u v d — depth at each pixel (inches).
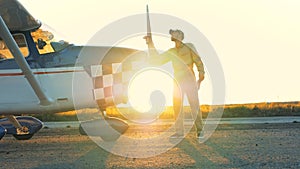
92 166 317.7
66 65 420.5
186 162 320.2
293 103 722.2
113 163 325.4
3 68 414.9
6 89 417.1
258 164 308.3
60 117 674.8
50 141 443.5
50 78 418.0
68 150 387.2
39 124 459.5
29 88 417.4
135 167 310.2
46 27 430.6
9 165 332.5
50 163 333.7
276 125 511.8
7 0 413.1
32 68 416.8
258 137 421.1
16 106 419.5
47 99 406.0
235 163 313.0
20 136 456.1
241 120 573.9
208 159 328.2
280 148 362.9
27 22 420.5
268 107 685.9
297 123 530.9
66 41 430.9
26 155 370.6
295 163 309.4
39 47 422.3
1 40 413.4
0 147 416.2
